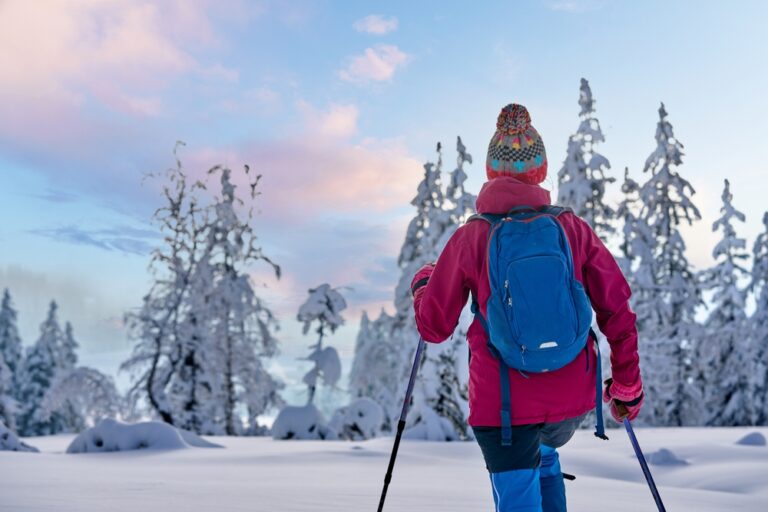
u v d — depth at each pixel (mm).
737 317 30062
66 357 47406
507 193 2314
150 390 26719
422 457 9711
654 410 28672
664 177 30844
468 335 2318
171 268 27328
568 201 28844
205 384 27453
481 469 8586
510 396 2193
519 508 2215
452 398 20859
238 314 27391
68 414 42812
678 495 6332
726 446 11117
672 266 30656
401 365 23875
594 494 5898
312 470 8023
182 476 6852
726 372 30078
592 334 2264
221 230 27734
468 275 2289
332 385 21516
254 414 28422
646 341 28547
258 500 4320
